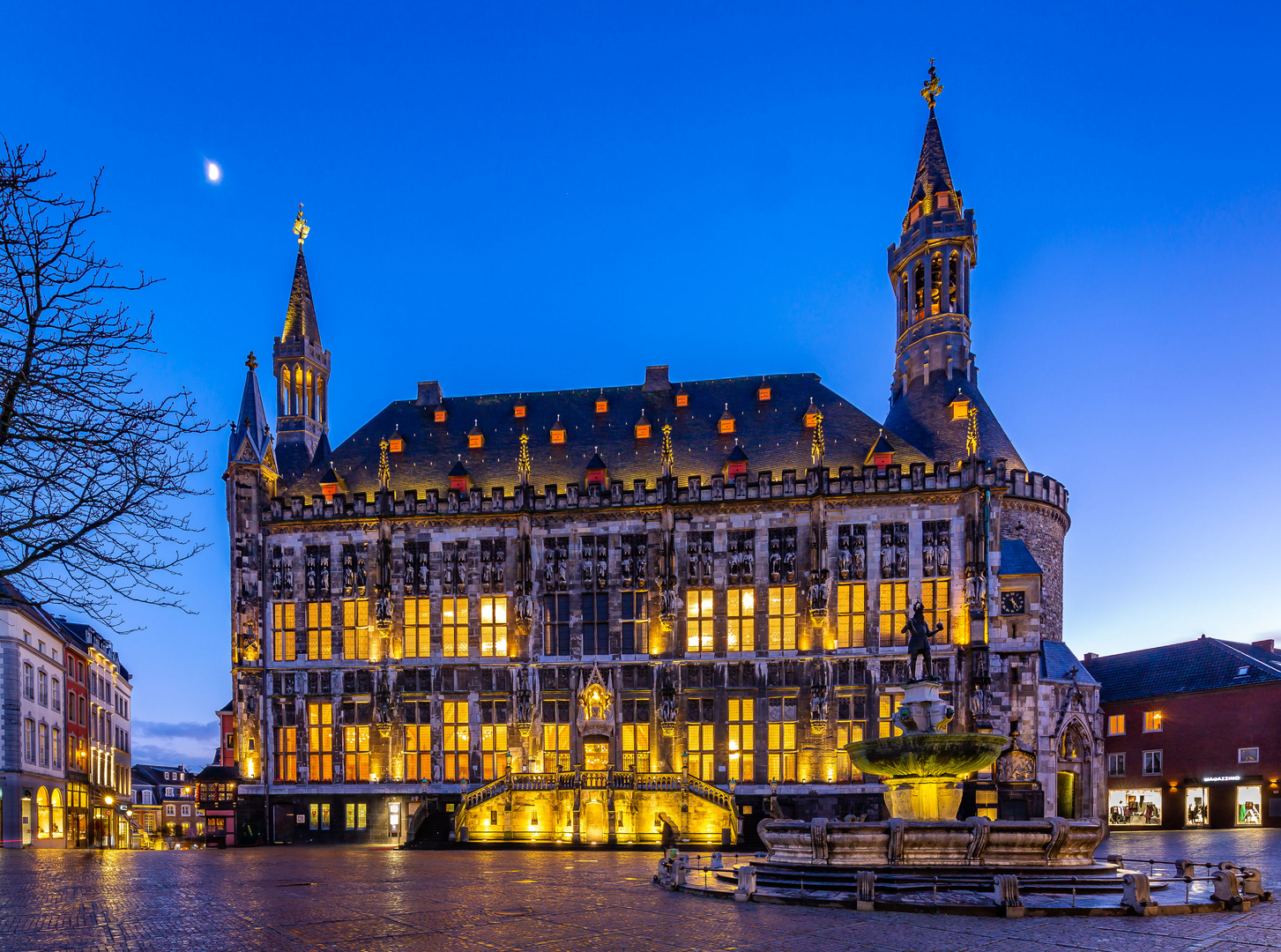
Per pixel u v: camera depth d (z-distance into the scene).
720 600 52.34
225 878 27.08
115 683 86.00
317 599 55.22
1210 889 21.39
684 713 51.38
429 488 56.41
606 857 39.19
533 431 60.47
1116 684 68.12
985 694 48.69
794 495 52.47
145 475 13.30
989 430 59.38
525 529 54.00
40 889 23.47
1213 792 59.09
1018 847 22.61
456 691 53.06
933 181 64.44
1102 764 58.53
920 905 18.52
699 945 14.68
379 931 16.09
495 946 14.55
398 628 54.00
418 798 51.50
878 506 52.00
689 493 53.44
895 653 50.12
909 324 64.38
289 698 54.06
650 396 61.88
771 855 25.02
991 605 50.09
